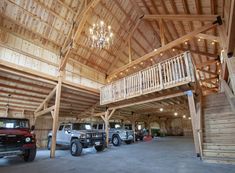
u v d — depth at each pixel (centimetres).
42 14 781
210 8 782
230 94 706
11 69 732
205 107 804
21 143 623
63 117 1306
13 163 626
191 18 891
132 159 666
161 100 902
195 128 660
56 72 908
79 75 1044
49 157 750
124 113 1464
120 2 1002
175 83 688
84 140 807
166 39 1298
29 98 962
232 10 317
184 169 484
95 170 507
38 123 1135
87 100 1193
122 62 1316
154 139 1677
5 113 944
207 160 568
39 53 844
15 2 694
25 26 765
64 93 1028
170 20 1031
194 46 1182
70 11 847
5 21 707
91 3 825
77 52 1013
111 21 1046
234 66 642
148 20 1170
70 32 892
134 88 863
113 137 1200
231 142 616
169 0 866
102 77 1230
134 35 1245
